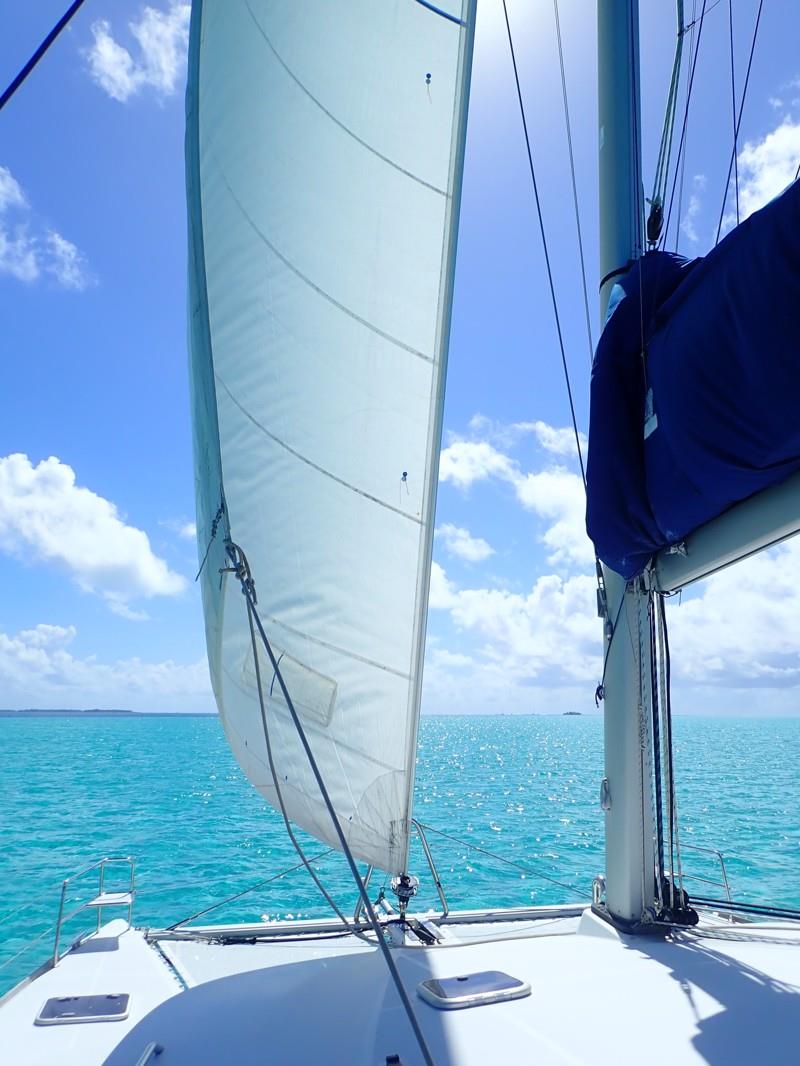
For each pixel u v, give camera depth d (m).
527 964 2.76
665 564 3.09
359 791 3.47
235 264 3.34
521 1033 2.14
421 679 3.52
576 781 30.61
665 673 3.29
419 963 2.78
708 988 2.48
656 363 2.67
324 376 3.46
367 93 3.51
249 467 3.35
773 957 2.84
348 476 3.46
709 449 2.33
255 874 12.82
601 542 3.17
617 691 3.44
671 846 3.24
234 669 3.36
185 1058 2.05
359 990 2.51
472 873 12.60
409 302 3.53
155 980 2.96
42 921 10.48
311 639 3.41
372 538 3.48
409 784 3.53
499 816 19.77
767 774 33.28
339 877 12.23
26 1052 2.22
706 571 2.79
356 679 3.46
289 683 3.37
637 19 3.87
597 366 3.12
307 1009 2.36
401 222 3.53
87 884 12.51
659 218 3.65
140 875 13.00
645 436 2.93
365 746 3.47
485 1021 2.22
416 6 3.44
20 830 18.09
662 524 2.85
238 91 3.34
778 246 1.86
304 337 3.44
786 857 13.94
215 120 3.30
